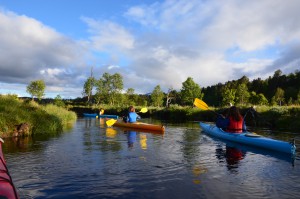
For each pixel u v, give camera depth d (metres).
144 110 17.11
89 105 54.50
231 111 10.81
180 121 23.14
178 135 12.36
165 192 4.61
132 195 4.46
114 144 9.55
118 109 37.72
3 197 2.56
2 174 3.04
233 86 82.81
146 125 14.28
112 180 5.23
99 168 6.11
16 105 13.75
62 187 4.82
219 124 12.14
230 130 10.83
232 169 6.16
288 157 7.54
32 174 5.60
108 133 13.01
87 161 6.79
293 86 70.12
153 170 5.98
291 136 11.80
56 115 17.23
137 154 7.75
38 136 11.49
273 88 78.00
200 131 14.09
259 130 14.33
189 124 19.28
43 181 5.15
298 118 15.30
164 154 7.79
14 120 11.73
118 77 57.56
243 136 9.72
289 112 16.83
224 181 5.24
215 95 75.25
